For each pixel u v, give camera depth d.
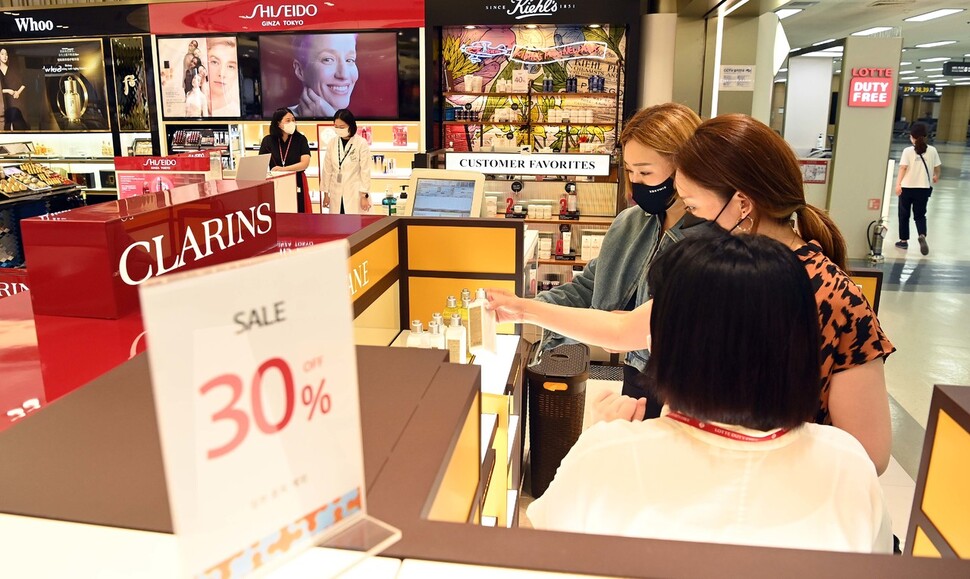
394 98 8.70
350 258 2.46
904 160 9.07
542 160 5.37
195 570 0.53
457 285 3.21
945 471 1.06
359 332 2.63
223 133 9.23
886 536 0.96
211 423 0.53
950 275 7.87
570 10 8.07
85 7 9.05
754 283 0.87
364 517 0.69
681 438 0.94
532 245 4.54
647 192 2.12
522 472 3.88
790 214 1.45
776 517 0.91
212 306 0.52
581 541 0.75
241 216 2.37
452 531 0.77
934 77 30.19
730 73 8.64
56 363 1.59
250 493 0.56
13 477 0.91
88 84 9.34
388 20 8.45
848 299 1.31
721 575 0.69
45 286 1.86
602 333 2.06
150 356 0.49
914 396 4.68
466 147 8.97
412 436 0.97
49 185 6.48
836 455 0.94
